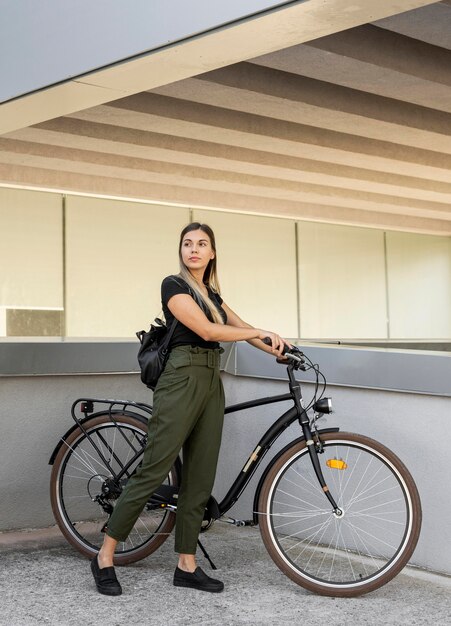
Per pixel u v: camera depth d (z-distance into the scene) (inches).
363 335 682.8
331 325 658.2
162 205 564.7
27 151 396.8
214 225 591.5
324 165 470.6
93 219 534.3
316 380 143.8
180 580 133.6
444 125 375.9
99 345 166.4
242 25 138.9
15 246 501.7
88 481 153.3
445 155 460.8
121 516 131.2
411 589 133.6
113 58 165.8
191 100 314.8
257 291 613.9
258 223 615.8
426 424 143.4
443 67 294.0
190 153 404.5
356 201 573.3
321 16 134.3
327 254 657.6
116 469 164.6
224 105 322.7
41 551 152.9
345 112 335.0
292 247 634.8
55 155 407.8
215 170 479.5
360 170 491.2
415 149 444.8
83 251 529.0
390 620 119.4
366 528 148.8
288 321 630.5
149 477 130.3
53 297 515.8
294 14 133.6
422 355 141.3
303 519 156.6
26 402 165.6
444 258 753.6
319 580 130.3
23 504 166.9
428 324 735.7
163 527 141.6
